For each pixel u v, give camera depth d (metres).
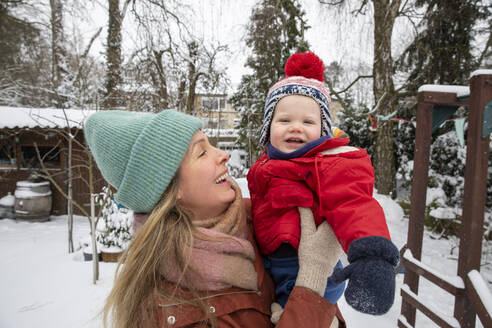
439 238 6.50
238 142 9.73
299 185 0.91
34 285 4.13
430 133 2.74
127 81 6.95
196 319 0.73
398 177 8.79
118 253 4.94
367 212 0.76
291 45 10.45
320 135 1.08
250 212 1.13
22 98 8.70
